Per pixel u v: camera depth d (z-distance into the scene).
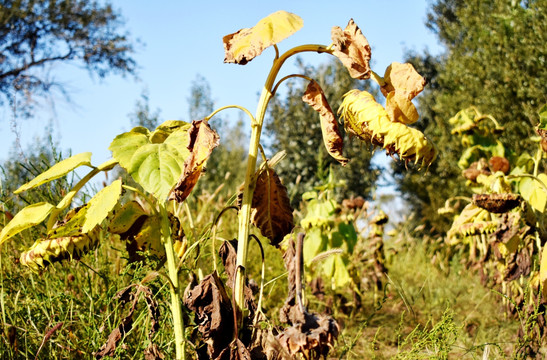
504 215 2.76
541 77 7.13
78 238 1.81
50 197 2.50
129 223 1.95
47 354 2.09
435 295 4.19
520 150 7.36
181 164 1.76
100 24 13.44
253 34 1.67
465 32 9.63
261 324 1.65
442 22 11.20
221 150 13.64
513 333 3.27
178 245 2.10
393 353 2.95
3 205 2.46
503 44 7.91
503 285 3.48
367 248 4.48
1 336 1.98
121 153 1.78
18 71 11.94
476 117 4.59
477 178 3.76
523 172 3.72
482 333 3.17
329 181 4.00
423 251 5.77
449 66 9.72
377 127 1.69
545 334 2.43
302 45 1.80
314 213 3.79
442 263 5.22
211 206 4.47
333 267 3.71
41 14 12.63
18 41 12.33
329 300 3.70
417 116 1.68
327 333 1.51
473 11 9.05
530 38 7.21
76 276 2.40
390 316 3.78
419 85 1.66
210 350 1.66
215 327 1.64
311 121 10.48
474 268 4.22
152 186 1.71
